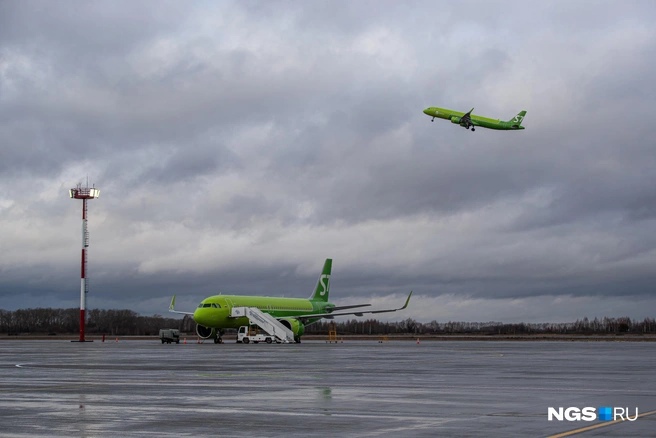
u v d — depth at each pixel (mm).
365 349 90750
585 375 41281
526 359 61781
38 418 23484
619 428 21188
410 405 26562
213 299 117062
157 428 21484
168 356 66812
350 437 19844
